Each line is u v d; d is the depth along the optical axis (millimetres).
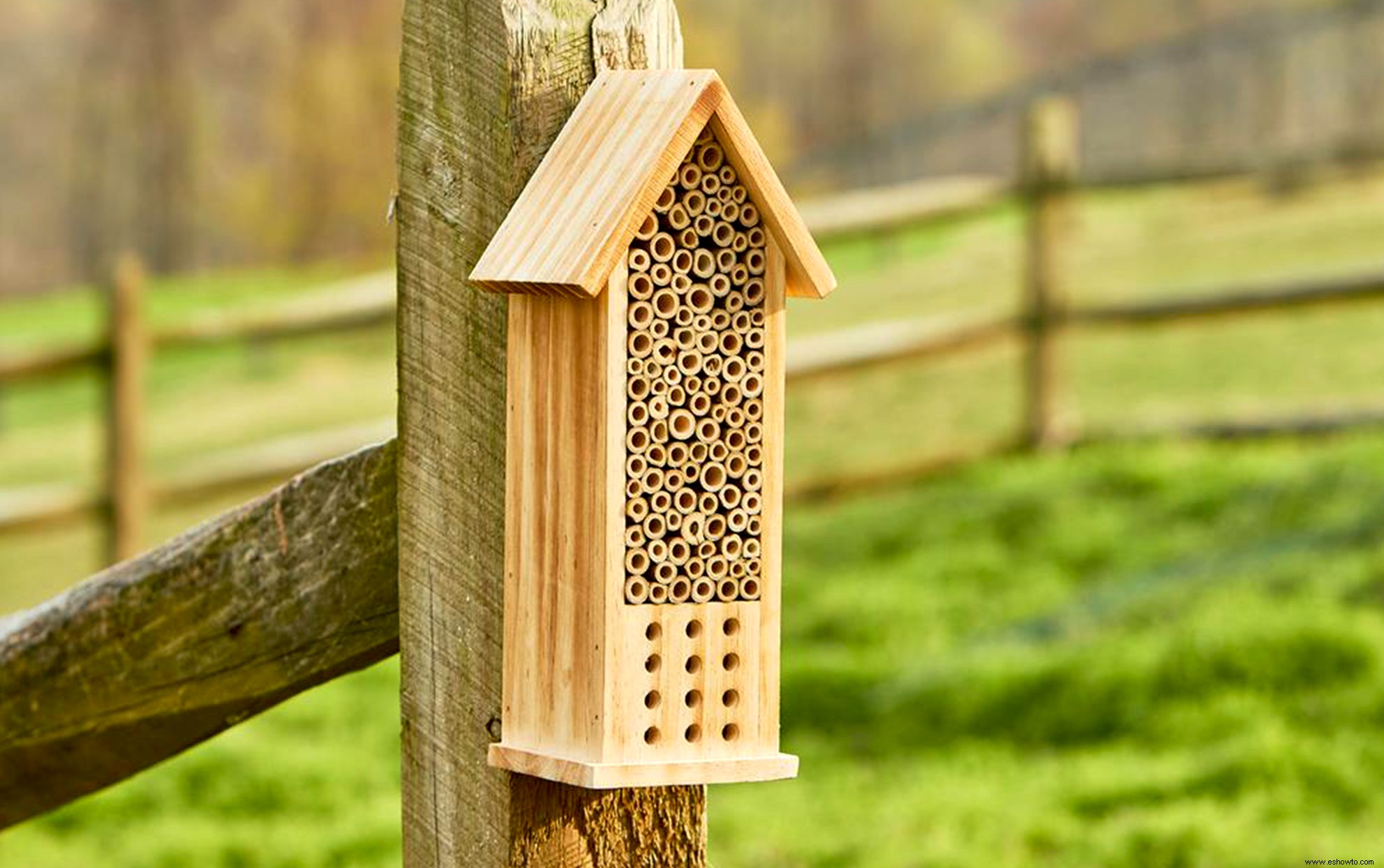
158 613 4160
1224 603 11242
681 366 3512
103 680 4246
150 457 23797
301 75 62344
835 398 21000
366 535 3918
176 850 9797
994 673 11203
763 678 3643
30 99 88750
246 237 70938
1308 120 62906
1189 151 65625
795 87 86188
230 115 77875
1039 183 17062
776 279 3586
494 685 3682
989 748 10617
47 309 38375
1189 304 16453
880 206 17422
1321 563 11656
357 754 11539
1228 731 9906
